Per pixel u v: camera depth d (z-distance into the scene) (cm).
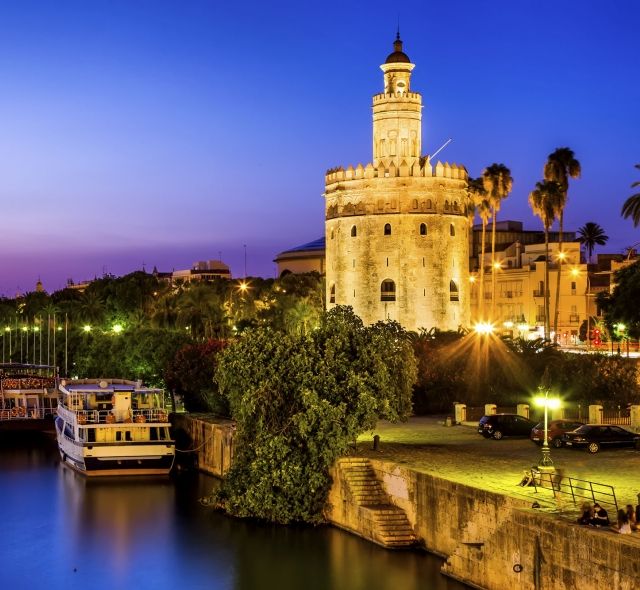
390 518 5056
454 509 4572
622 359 7981
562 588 3681
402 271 11838
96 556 5334
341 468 5450
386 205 11881
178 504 6381
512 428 6334
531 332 14012
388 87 12444
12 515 6219
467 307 12206
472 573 4284
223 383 6081
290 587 4662
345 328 6031
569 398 7781
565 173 11175
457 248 12069
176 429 8388
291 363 5844
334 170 12256
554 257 15488
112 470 7300
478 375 8250
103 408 7825
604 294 10781
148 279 18650
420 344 8625
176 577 4922
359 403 5622
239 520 5806
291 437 5672
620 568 3394
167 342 10819
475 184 12519
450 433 6669
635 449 5725
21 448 8950
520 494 4288
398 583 4456
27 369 12338
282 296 15400
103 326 16662
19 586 4906
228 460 7062
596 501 4166
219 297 15662
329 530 5447
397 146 12325
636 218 7719
